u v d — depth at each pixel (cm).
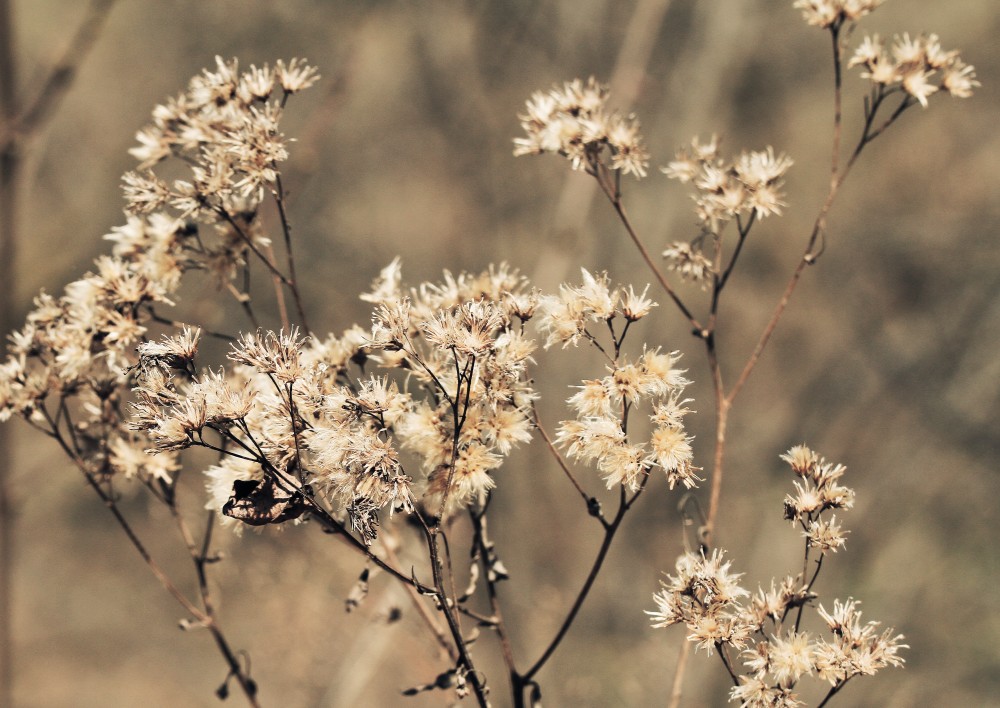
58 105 107
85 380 72
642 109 177
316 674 121
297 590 119
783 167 72
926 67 72
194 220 71
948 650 193
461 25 199
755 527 203
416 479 68
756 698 66
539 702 69
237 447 68
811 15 73
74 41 105
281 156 69
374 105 213
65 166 222
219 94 70
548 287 136
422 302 69
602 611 170
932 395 220
